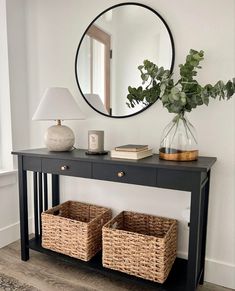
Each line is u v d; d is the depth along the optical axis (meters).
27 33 2.14
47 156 1.63
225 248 1.60
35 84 2.16
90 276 1.67
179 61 1.62
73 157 1.54
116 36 1.81
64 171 1.60
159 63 1.67
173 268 1.58
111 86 1.85
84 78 1.95
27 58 2.17
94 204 2.01
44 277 1.65
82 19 1.92
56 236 1.72
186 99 1.31
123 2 1.76
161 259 1.40
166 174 1.30
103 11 1.84
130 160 1.42
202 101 1.33
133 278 1.47
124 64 1.80
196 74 1.47
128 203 1.89
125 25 1.77
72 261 1.63
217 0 1.49
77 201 2.07
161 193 1.77
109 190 1.95
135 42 1.75
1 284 1.57
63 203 2.00
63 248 1.70
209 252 1.64
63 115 1.67
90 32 1.90
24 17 2.13
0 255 1.91
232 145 1.52
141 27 1.72
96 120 1.94
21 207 1.80
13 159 2.12
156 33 1.67
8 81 2.04
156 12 1.66
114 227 1.70
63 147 1.76
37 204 1.99
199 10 1.54
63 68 2.03
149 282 1.43
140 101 1.65
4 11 1.99
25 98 2.18
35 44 2.12
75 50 1.97
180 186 1.28
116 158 1.48
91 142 1.65
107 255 1.54
